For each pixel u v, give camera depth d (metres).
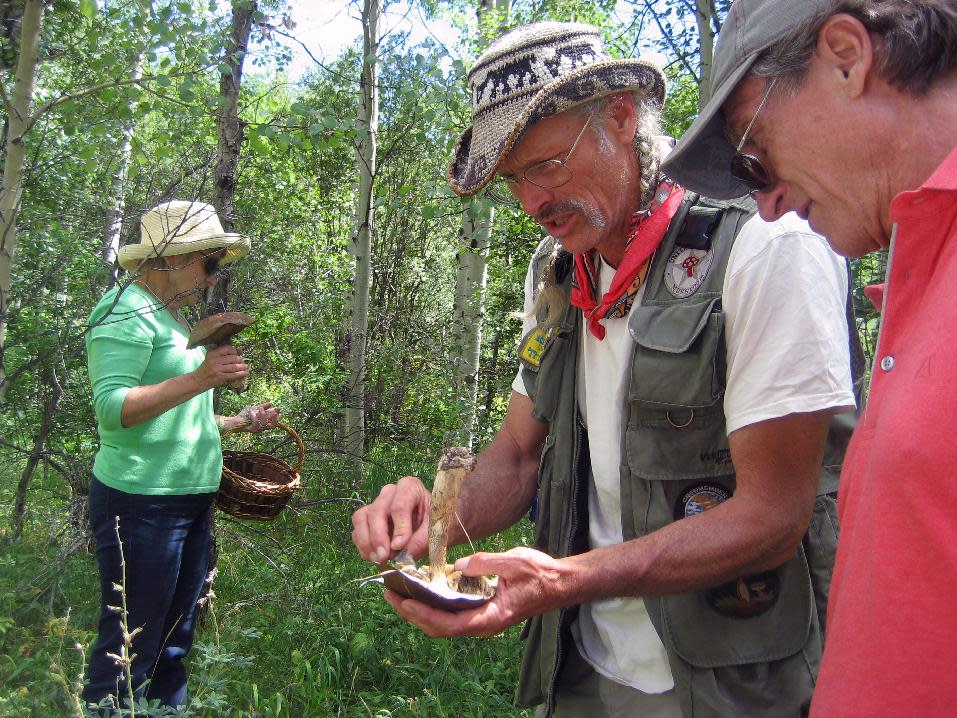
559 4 7.98
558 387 1.82
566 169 1.58
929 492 0.77
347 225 10.75
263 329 7.89
